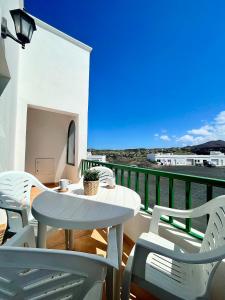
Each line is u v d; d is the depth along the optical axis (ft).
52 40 16.85
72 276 2.04
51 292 2.02
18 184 6.25
